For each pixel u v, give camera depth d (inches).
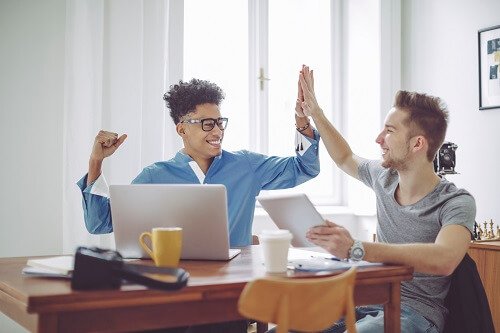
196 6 133.6
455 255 62.0
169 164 84.0
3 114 107.0
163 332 70.6
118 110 110.7
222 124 82.4
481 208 120.8
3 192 107.0
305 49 146.5
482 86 120.2
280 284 45.1
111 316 46.1
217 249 62.9
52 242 110.0
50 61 110.3
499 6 117.6
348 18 146.2
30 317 46.4
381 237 76.9
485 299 66.0
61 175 110.7
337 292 48.6
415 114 72.5
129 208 63.2
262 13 138.2
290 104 144.1
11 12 107.6
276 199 64.8
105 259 48.0
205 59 134.5
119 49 111.2
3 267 61.9
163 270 48.4
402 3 142.0
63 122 111.0
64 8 111.3
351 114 144.9
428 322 68.4
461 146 125.9
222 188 60.3
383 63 137.1
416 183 73.1
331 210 142.5
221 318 50.6
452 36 128.1
